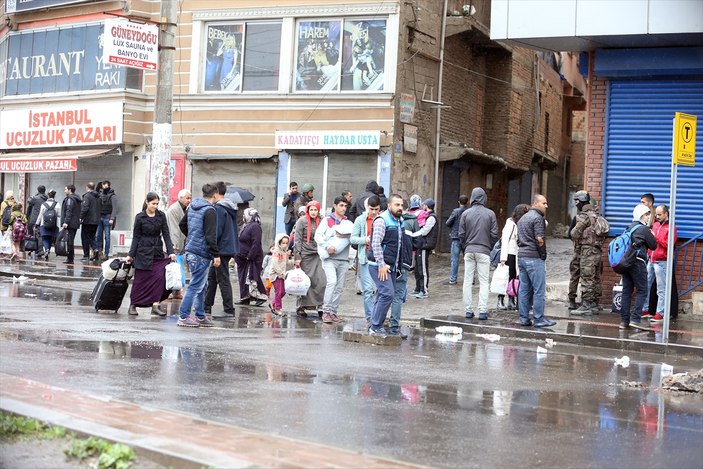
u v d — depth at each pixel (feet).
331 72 92.58
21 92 112.47
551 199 145.28
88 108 104.63
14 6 111.75
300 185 93.76
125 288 52.95
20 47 112.57
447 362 40.11
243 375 33.17
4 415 23.75
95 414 24.18
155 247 52.19
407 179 92.68
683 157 48.83
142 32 65.46
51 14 109.29
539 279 53.31
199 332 46.06
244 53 96.63
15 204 93.71
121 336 42.11
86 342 39.27
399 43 90.07
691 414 30.66
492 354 43.91
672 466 23.45
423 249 69.41
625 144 65.10
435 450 23.58
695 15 57.41
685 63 62.34
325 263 54.60
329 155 92.32
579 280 65.00
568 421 28.27
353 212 72.95
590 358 44.68
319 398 29.53
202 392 29.37
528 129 124.57
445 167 101.55
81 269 83.46
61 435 22.40
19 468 20.42
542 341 50.65
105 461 20.22
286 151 94.07
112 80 103.09
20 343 37.68
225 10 96.84
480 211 56.90
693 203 63.16
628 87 65.05
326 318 54.44
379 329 45.75
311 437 24.26
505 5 62.03
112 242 99.66
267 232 95.30
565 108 154.92
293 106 93.61
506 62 114.42
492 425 26.99
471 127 110.22
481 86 113.19
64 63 107.96
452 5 99.96
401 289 48.19
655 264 58.08
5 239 92.94
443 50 98.12
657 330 53.21
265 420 25.91
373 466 20.62
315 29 93.30
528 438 25.54
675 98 63.72
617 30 59.16
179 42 99.30
